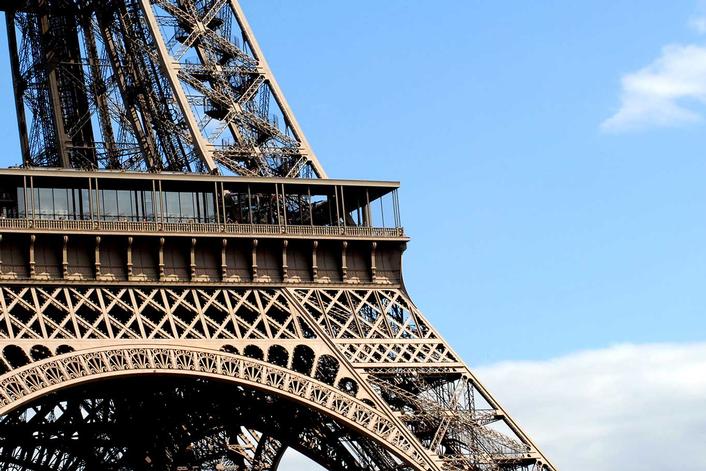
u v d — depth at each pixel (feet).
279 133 517.55
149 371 435.94
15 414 510.58
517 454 460.55
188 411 517.14
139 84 557.33
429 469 446.19
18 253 452.76
